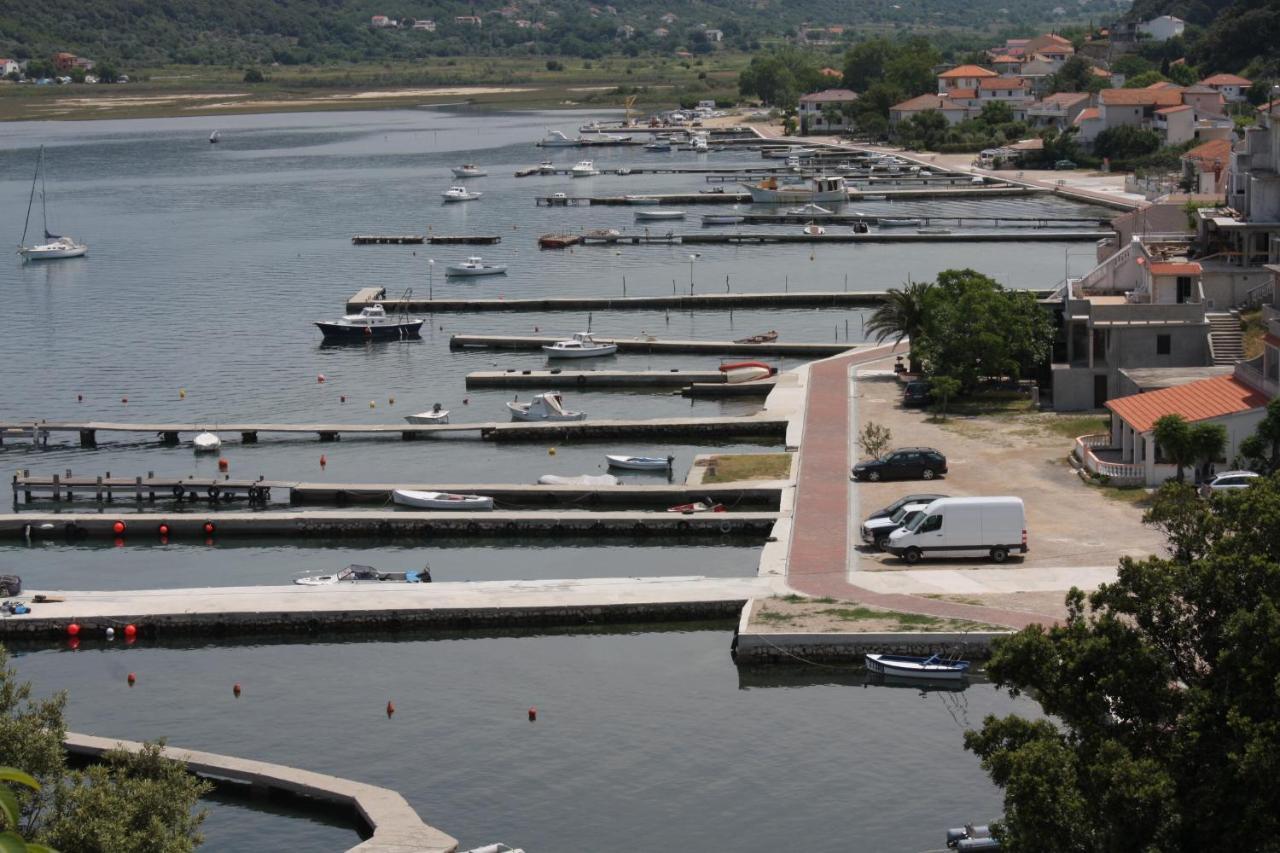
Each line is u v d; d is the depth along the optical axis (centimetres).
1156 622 7856
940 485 15588
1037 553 13462
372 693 11906
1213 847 7188
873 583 12975
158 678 12338
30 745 7638
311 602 13338
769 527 15588
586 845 9512
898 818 9681
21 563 15588
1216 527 8169
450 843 9262
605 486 16850
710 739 10856
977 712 11131
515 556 15350
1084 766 7356
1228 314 18575
